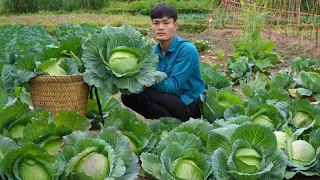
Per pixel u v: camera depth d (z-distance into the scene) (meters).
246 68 8.36
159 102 4.98
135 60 4.60
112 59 4.54
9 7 22.97
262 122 4.73
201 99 5.23
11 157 3.24
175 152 3.77
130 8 24.12
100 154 3.49
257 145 3.78
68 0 23.53
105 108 5.54
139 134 4.33
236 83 8.35
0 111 4.14
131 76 4.58
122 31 4.80
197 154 3.75
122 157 3.58
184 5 24.16
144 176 4.11
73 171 3.41
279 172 3.81
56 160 3.46
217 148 3.97
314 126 4.50
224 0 16.70
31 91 4.91
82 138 3.62
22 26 13.95
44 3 23.36
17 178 3.23
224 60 10.77
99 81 4.55
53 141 3.91
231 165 3.71
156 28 4.95
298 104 4.90
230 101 5.36
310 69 8.14
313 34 14.36
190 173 3.70
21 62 4.84
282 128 4.70
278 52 11.82
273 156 3.86
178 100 5.01
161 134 4.58
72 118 4.39
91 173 3.41
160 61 5.13
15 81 5.31
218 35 15.45
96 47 4.57
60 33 12.42
